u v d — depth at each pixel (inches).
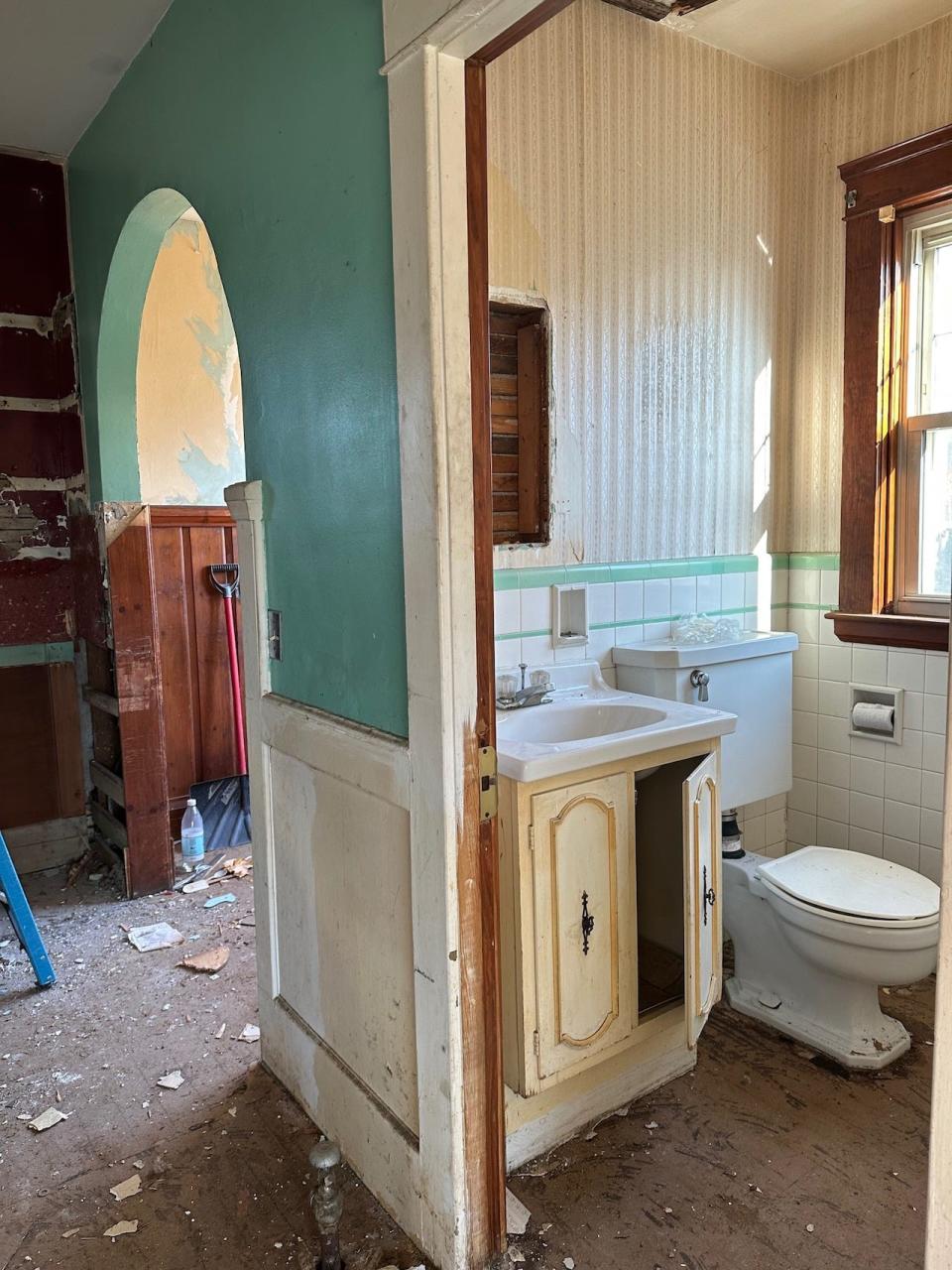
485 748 54.7
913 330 104.7
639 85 93.8
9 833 127.4
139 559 116.8
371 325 56.0
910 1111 75.2
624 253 94.7
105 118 102.0
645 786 90.1
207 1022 90.1
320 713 66.8
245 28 68.2
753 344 109.0
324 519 64.1
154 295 131.2
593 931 69.8
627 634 99.8
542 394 90.2
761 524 113.0
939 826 102.8
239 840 139.6
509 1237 61.6
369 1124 64.6
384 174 53.1
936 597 103.7
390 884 60.1
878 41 99.9
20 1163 69.8
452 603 52.0
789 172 110.0
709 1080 79.7
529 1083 66.6
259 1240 61.7
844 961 78.9
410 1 48.0
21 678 127.0
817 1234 61.9
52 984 97.4
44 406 124.7
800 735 117.1
